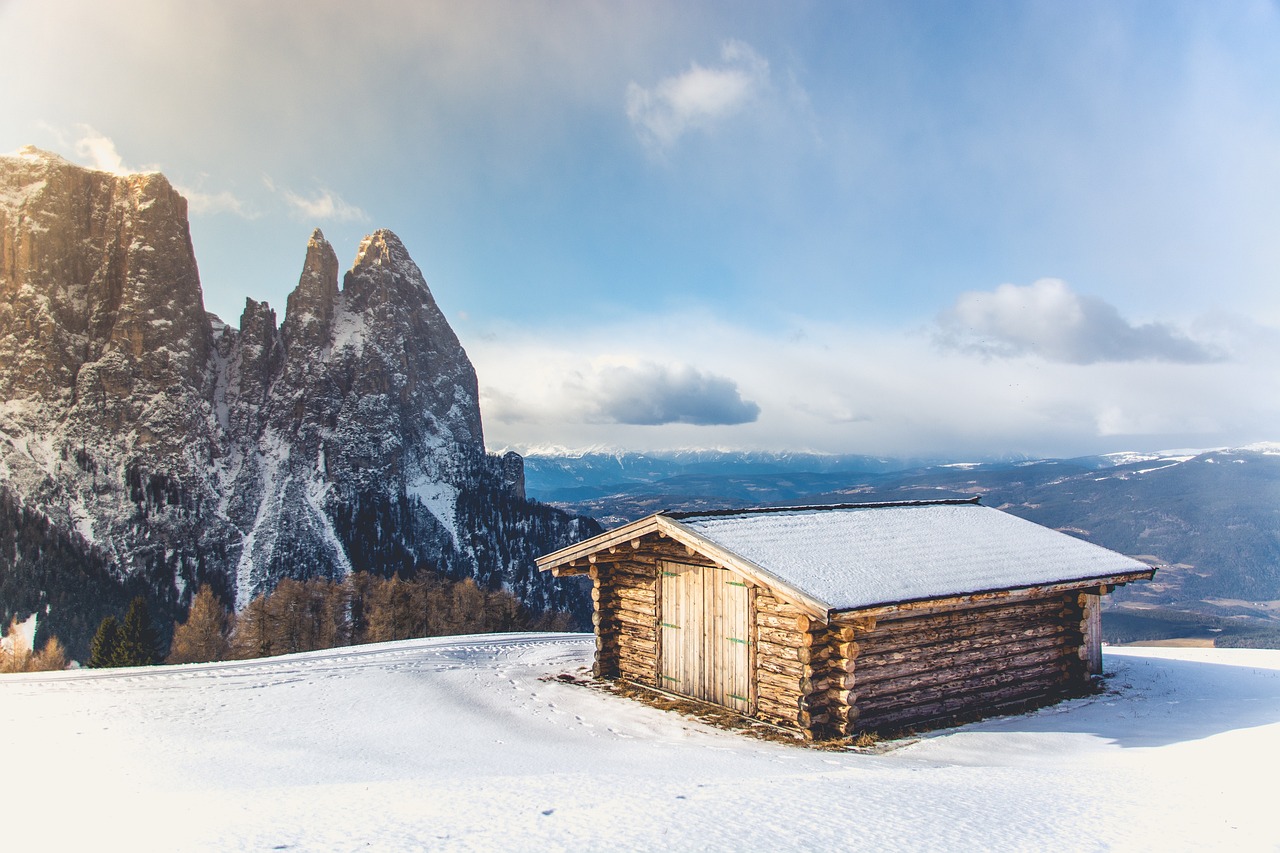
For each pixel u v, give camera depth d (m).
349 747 14.20
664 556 19.44
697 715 16.95
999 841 7.39
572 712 17.58
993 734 15.55
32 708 17.41
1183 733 15.26
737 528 18.08
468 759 13.09
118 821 8.45
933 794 9.38
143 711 17.20
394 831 7.50
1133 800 9.17
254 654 86.50
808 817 8.09
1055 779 10.58
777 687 16.03
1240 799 9.11
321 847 6.94
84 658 155.62
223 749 13.91
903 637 16.41
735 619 17.20
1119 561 20.62
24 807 9.81
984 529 21.39
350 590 99.44
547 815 8.11
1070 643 19.62
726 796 9.02
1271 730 14.50
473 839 7.18
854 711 15.29
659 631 19.53
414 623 89.44
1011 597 17.50
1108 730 15.94
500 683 21.08
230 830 7.62
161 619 175.25
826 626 15.40
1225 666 24.28
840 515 20.75
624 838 7.21
